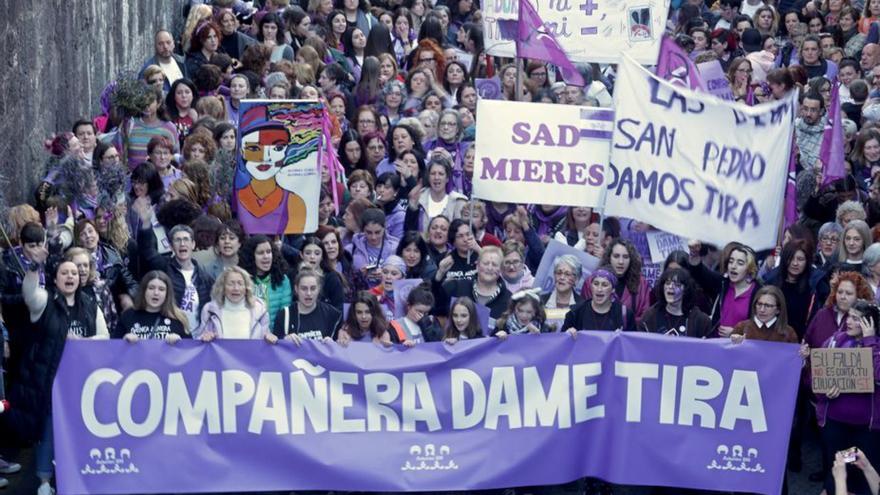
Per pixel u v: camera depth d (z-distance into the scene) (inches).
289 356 569.9
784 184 642.8
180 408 565.0
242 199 655.8
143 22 969.5
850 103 948.0
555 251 664.4
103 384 561.0
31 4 741.3
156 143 714.8
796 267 652.1
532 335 579.5
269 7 1045.2
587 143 679.1
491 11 904.3
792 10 1180.5
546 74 993.5
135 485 563.2
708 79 860.6
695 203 641.6
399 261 676.7
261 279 628.1
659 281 614.9
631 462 584.4
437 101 916.0
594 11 817.5
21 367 573.9
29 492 590.9
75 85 815.7
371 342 573.9
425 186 767.1
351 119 872.9
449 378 576.4
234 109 854.5
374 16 1119.6
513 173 681.6
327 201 708.7
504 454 579.2
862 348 570.9
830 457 581.0
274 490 569.9
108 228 656.4
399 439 574.6
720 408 582.6
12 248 604.1
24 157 730.8
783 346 580.7
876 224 741.9
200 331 588.4
